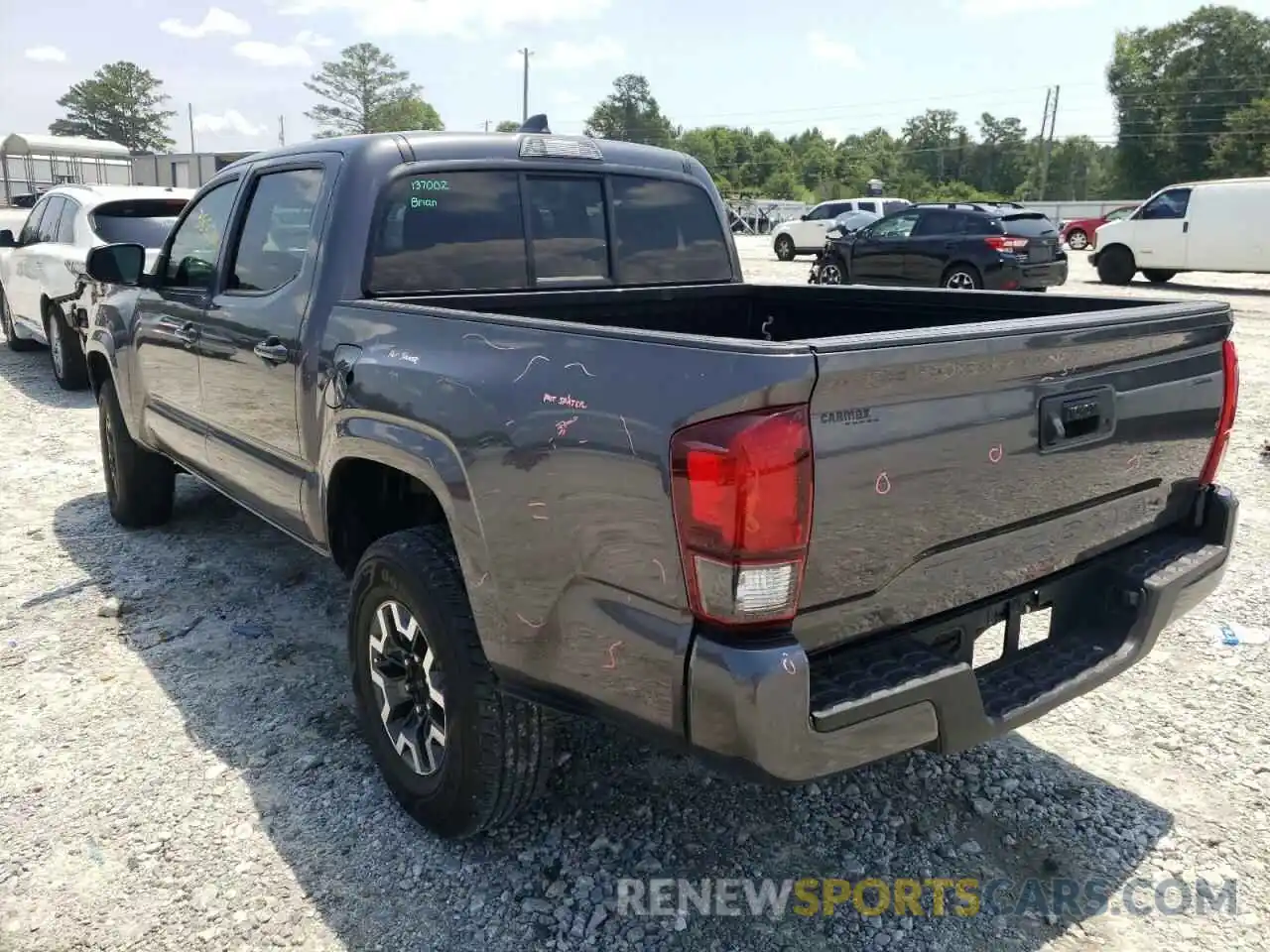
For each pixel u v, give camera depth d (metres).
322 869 2.80
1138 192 84.50
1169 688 3.79
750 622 2.01
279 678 3.88
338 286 3.31
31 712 3.61
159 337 4.51
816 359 1.93
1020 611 2.62
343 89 90.81
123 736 3.46
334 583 4.83
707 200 4.42
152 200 8.83
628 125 113.25
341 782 3.21
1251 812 3.05
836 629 2.17
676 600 2.08
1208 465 3.02
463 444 2.52
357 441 2.96
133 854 2.85
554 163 3.86
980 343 2.18
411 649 2.88
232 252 3.98
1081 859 2.85
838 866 2.83
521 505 2.37
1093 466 2.59
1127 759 3.34
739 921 2.61
